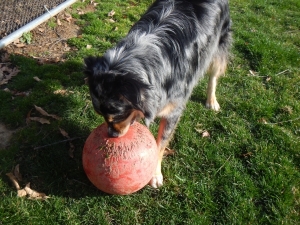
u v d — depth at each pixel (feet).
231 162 3.80
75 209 3.25
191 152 3.89
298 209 3.36
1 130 3.92
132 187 2.93
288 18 7.38
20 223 3.09
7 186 3.35
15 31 5.30
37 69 4.78
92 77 2.57
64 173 3.53
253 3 7.90
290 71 5.39
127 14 6.46
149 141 2.95
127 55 2.75
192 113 4.43
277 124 4.36
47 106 4.25
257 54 5.70
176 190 3.48
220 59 4.36
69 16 6.08
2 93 4.33
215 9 3.75
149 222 3.20
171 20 3.30
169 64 3.09
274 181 3.57
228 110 4.54
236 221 3.21
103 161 2.81
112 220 3.21
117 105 2.53
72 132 3.96
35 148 3.68
